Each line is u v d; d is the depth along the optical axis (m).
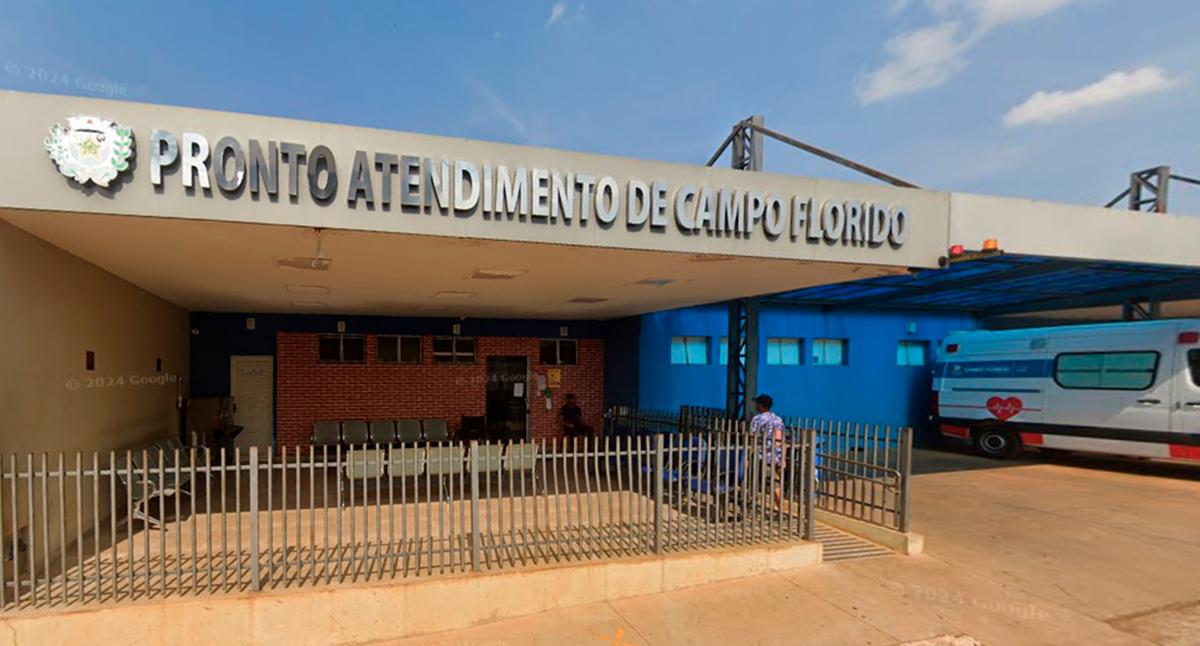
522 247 5.54
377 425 11.81
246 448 11.61
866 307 15.42
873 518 7.47
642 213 5.61
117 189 4.24
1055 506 8.87
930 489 10.08
